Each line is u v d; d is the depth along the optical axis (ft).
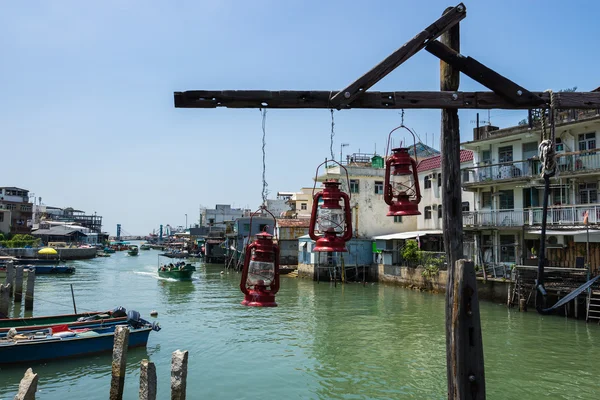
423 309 86.33
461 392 15.15
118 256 288.51
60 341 51.65
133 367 51.16
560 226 82.58
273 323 74.33
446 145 18.19
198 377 47.96
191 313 83.82
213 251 231.50
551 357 52.80
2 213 233.96
